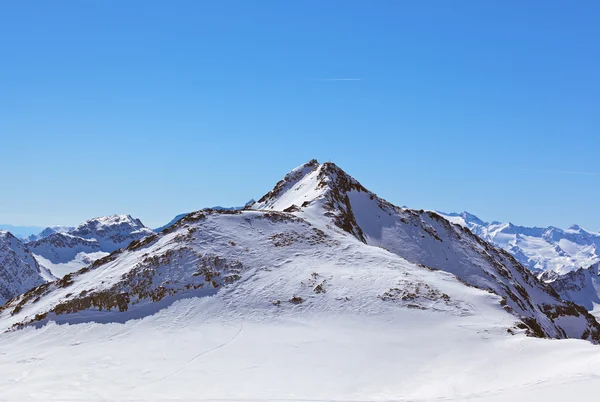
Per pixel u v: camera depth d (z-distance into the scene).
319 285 59.56
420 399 33.19
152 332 52.66
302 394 36.34
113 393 38.12
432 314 53.62
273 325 52.47
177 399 35.66
